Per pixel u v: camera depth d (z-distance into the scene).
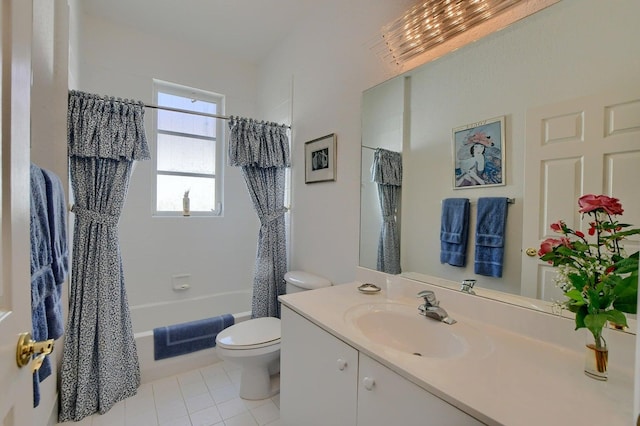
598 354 0.72
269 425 1.56
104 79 2.35
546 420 0.58
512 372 0.75
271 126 2.38
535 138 0.98
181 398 1.76
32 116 1.28
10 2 0.57
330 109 1.94
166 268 2.69
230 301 2.95
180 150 2.80
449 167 1.25
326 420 1.07
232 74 2.95
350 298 1.37
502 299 1.06
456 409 0.65
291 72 2.42
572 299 0.77
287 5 2.14
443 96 1.27
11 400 0.57
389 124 1.51
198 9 2.21
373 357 0.86
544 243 0.85
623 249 0.78
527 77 1.00
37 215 0.92
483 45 1.13
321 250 2.03
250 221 3.12
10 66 0.57
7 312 0.56
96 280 1.68
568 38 0.91
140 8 2.21
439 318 1.09
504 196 1.07
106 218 1.73
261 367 1.78
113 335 1.71
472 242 1.16
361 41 1.68
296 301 1.32
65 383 1.58
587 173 0.87
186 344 2.04
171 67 2.64
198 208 2.90
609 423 0.57
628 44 0.80
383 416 0.83
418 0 1.36
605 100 0.83
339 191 1.86
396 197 1.48
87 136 1.67
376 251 1.59
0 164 0.55
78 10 2.00
